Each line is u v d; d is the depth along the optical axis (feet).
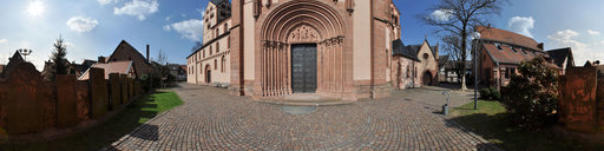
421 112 26.45
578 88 13.58
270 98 38.32
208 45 97.19
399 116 24.09
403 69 76.89
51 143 13.46
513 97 17.10
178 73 239.91
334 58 41.39
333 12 40.78
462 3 61.46
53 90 15.03
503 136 15.58
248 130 18.30
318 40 44.34
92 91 18.44
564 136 13.85
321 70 44.16
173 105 31.37
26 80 13.70
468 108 28.76
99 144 13.89
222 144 14.82
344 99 36.91
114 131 16.84
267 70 42.93
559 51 110.42
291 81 46.03
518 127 16.83
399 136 16.63
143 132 17.02
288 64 45.52
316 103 32.48
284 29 44.57
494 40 90.43
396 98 40.65
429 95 47.91
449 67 134.31
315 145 14.75
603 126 12.50
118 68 66.69
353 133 17.49
